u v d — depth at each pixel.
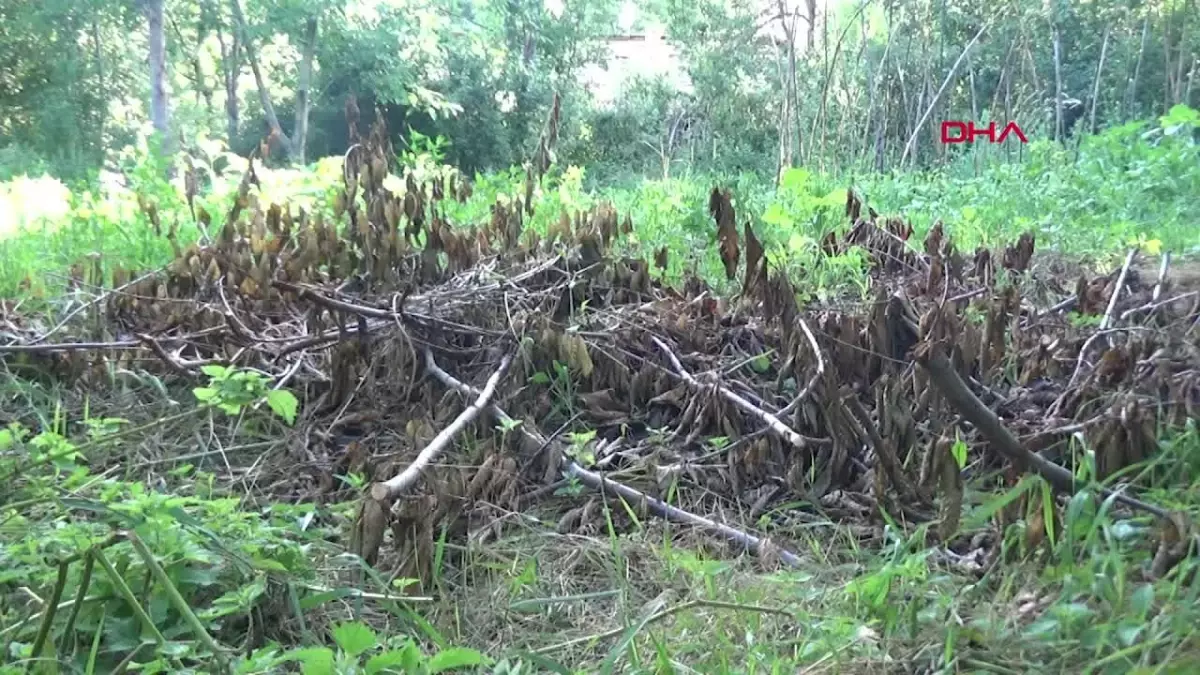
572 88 14.38
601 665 1.96
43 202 7.61
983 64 12.78
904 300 3.32
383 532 2.25
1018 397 3.23
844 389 2.69
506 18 14.37
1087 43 13.22
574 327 3.41
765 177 11.72
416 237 4.15
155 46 11.94
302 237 3.88
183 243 5.19
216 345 3.66
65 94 12.69
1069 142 10.92
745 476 2.91
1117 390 3.11
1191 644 1.85
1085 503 2.29
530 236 4.25
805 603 2.21
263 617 2.09
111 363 3.47
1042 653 1.96
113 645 1.85
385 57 12.65
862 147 11.12
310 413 3.30
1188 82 12.36
